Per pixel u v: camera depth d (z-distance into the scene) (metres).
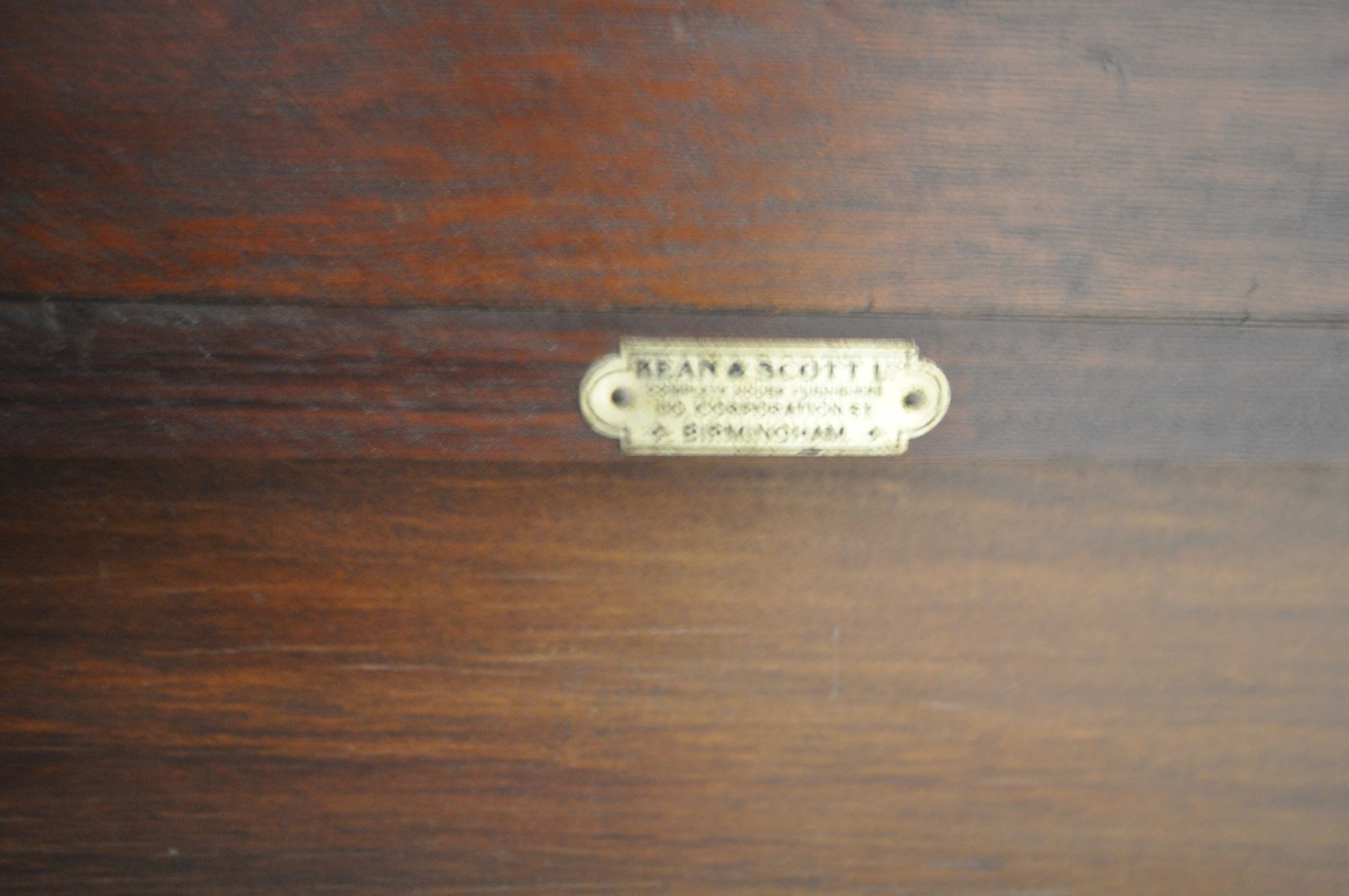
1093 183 0.18
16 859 0.21
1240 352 0.19
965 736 0.21
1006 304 0.19
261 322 0.18
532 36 0.18
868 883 0.22
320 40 0.17
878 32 0.18
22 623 0.20
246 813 0.21
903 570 0.20
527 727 0.21
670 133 0.18
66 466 0.19
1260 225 0.19
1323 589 0.21
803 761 0.21
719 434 0.19
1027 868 0.22
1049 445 0.19
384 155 0.18
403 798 0.21
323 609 0.20
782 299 0.19
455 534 0.20
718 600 0.20
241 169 0.18
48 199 0.18
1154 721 0.21
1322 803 0.22
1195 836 0.22
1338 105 0.18
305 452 0.19
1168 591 0.20
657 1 0.18
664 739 0.21
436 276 0.18
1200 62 0.18
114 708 0.20
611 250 0.18
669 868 0.21
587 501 0.20
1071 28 0.18
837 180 0.18
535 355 0.19
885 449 0.19
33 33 0.17
